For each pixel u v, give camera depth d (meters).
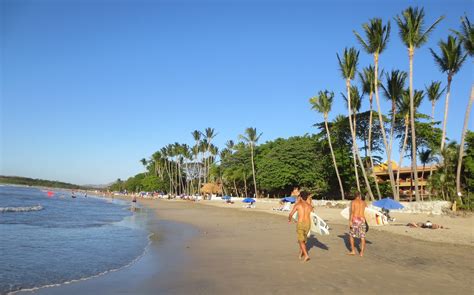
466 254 11.41
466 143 35.25
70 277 9.33
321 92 44.81
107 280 8.89
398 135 51.81
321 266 9.74
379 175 65.12
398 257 10.95
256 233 18.09
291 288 7.64
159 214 36.41
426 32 31.89
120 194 155.50
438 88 41.47
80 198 96.31
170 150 128.12
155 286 8.21
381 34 34.75
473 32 29.08
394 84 36.38
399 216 26.73
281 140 76.06
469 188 33.22
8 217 29.20
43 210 40.75
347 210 13.14
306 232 10.59
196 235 18.11
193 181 121.38
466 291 7.30
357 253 11.65
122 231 20.62
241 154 78.31
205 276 8.95
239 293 7.40
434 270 9.19
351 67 37.94
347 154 54.72
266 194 77.06
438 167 34.47
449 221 22.73
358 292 7.27
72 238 17.42
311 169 57.00
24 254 12.94
